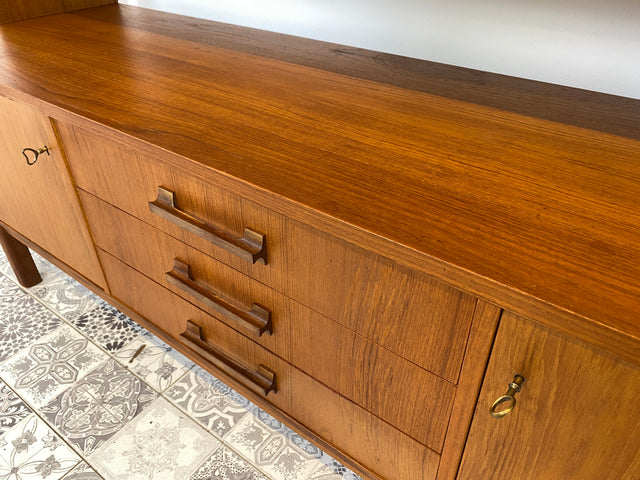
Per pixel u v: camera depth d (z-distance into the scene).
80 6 1.29
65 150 0.88
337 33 1.07
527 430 0.54
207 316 0.89
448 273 0.46
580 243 0.48
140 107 0.74
